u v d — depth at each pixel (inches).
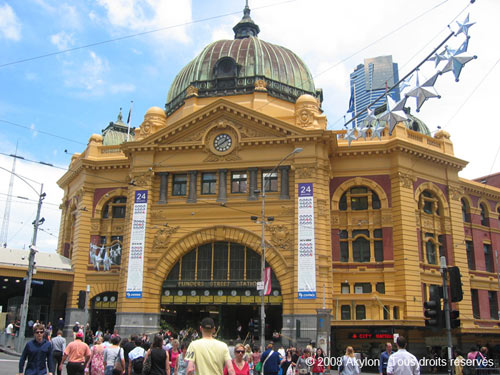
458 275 788.0
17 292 2299.5
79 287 1943.9
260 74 2043.6
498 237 2188.7
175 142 1780.3
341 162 1830.7
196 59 2193.7
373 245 1755.7
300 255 1566.2
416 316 1633.9
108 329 1963.6
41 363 557.6
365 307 1621.6
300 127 1691.7
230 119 1753.2
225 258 1679.4
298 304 1528.1
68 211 2212.1
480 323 1935.3
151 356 544.4
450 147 1971.0
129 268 1684.3
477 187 2132.1
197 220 1700.3
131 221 1736.0
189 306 1881.2
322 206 1621.6
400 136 1814.7
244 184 1722.4
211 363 370.0
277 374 731.4
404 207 1739.7
